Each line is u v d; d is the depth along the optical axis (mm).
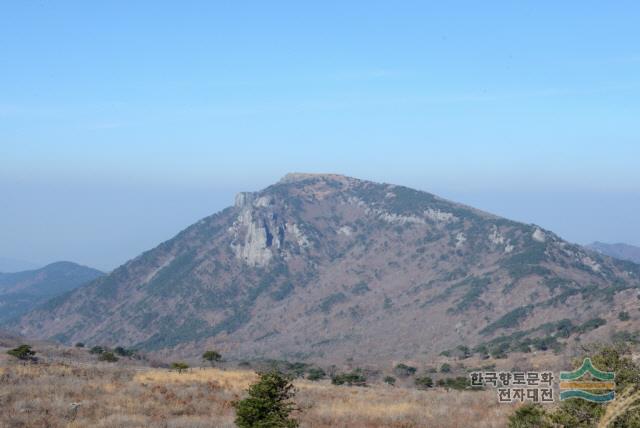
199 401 39812
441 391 59094
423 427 33312
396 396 47875
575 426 20078
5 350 77625
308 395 46000
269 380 28953
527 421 22281
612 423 18797
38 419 30766
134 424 30719
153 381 48656
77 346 131500
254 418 28547
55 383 42000
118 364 80062
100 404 35719
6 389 38031
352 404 42156
